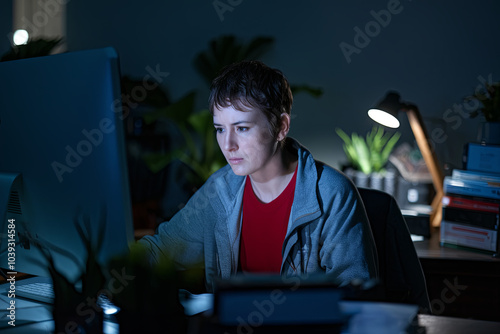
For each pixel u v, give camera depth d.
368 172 2.29
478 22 2.49
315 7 2.63
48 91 0.86
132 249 0.78
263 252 1.19
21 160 0.93
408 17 2.54
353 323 0.72
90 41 2.87
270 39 2.64
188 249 1.23
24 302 0.97
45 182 0.91
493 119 1.96
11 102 0.91
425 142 2.07
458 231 1.81
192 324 0.72
